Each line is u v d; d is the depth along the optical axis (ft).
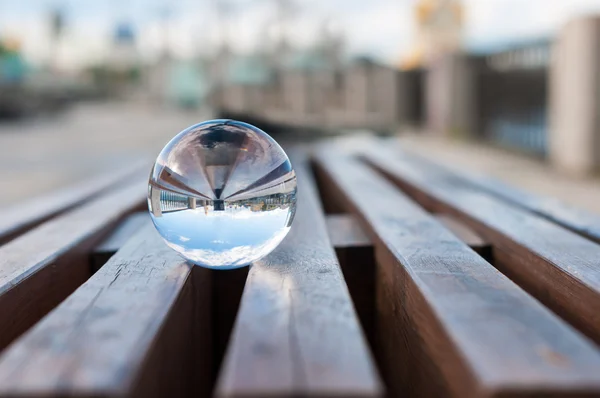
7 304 1.21
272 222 1.31
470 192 2.34
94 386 0.84
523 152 9.56
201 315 1.33
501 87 11.14
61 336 0.97
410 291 1.20
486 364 0.86
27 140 13.30
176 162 1.30
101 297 1.12
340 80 17.65
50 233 1.67
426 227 1.61
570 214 1.94
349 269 1.61
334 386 0.83
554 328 0.96
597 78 7.27
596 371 0.85
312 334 0.97
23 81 30.30
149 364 0.93
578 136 7.49
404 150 4.28
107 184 2.80
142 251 1.43
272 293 1.15
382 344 1.47
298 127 5.54
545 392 0.82
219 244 1.29
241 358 0.90
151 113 26.37
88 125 18.76
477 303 1.05
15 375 0.86
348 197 2.20
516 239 1.53
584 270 1.28
